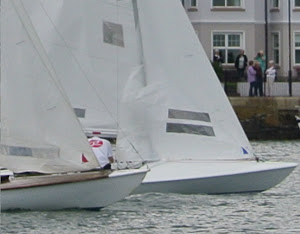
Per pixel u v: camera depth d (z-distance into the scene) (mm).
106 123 86375
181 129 87312
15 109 74125
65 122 74000
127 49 87250
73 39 85875
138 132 86125
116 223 71375
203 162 87062
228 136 88250
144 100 86500
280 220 74312
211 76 88750
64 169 74000
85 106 86250
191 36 88812
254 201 82438
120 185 73500
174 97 87500
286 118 166500
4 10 74688
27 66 74312
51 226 69375
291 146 150000
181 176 84125
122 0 87125
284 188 90375
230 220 74000
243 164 87062
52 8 85125
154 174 84188
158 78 87500
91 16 86375
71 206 73562
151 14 88000
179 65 88250
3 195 72562
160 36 88062
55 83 74250
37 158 74000
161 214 75438
